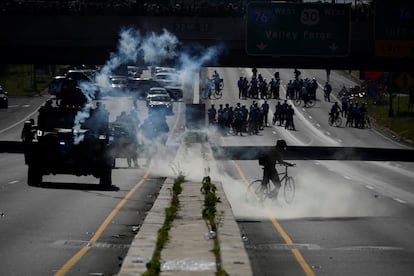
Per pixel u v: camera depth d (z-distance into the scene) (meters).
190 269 29.72
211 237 36.94
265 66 123.94
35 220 45.06
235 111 143.00
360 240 40.47
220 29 116.94
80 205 52.09
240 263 30.98
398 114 164.12
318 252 36.94
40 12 114.81
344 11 116.38
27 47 115.38
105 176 63.62
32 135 63.50
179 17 116.81
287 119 150.12
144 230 39.72
